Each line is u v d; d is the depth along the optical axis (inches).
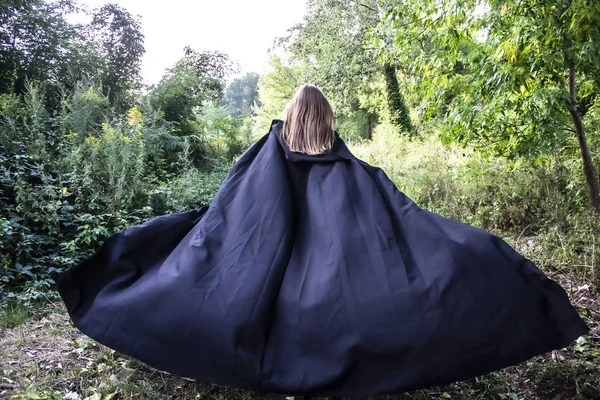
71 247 178.4
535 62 167.3
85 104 268.8
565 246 178.4
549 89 174.1
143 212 225.1
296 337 94.3
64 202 192.7
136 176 225.5
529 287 98.4
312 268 101.0
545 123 183.5
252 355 93.6
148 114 358.9
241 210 110.7
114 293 105.3
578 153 226.4
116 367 117.7
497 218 225.5
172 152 353.7
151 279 104.8
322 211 109.6
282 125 124.5
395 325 91.4
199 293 98.3
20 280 170.7
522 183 234.1
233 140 544.1
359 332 91.4
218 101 571.5
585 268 164.1
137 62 425.4
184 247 109.2
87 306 106.2
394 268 97.6
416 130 652.1
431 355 90.5
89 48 370.0
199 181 288.8
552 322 96.9
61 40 321.1
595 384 111.3
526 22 164.1
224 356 94.0
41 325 142.3
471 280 95.6
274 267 101.6
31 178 203.6
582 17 152.5
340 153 118.2
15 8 292.8
